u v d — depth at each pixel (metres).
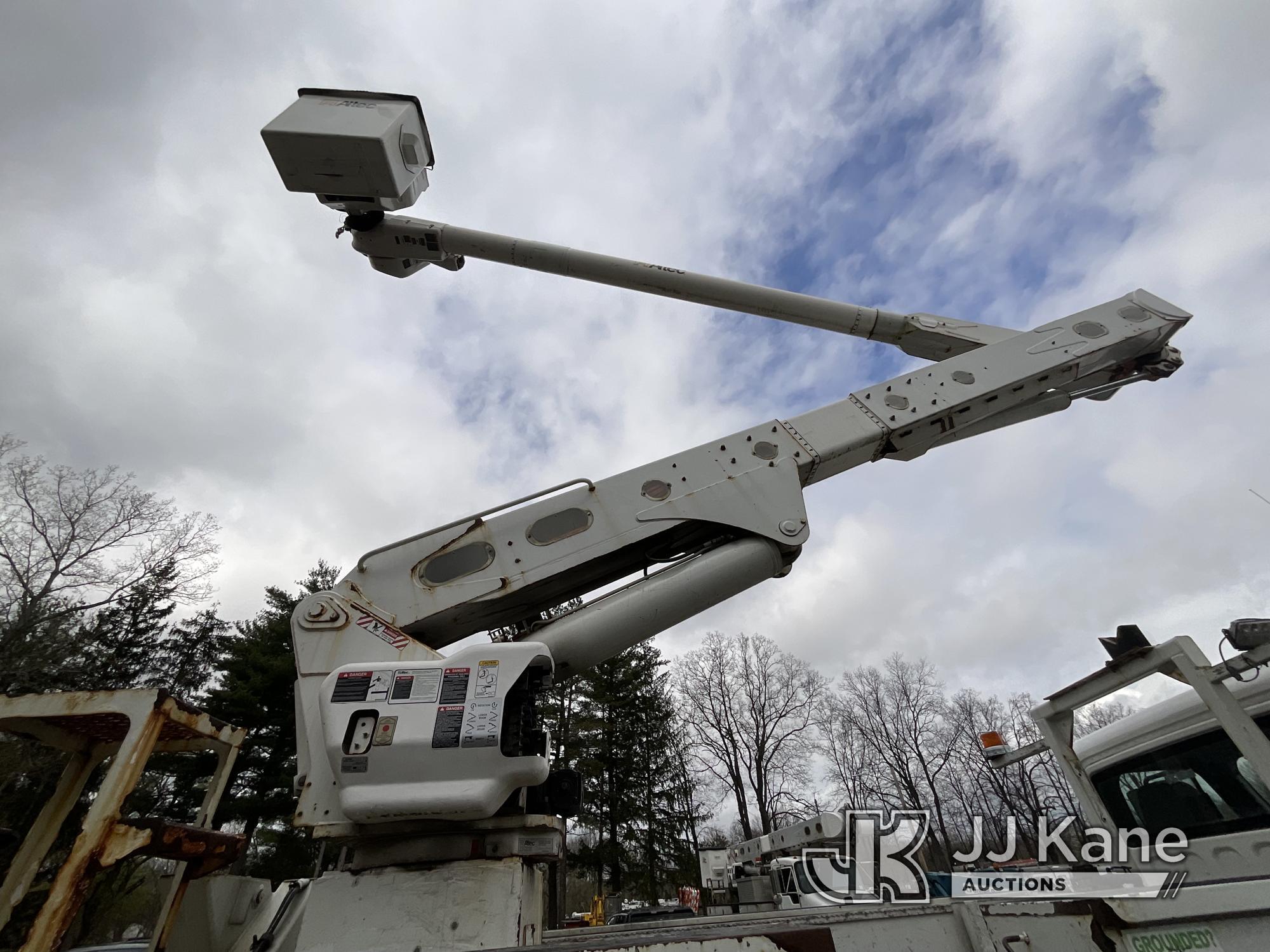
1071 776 3.63
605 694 28.64
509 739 2.27
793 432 3.63
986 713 35.50
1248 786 2.85
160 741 2.30
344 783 2.16
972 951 1.77
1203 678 2.75
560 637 2.82
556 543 3.08
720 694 34.31
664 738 28.78
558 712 26.22
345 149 3.04
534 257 3.98
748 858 8.30
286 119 3.06
